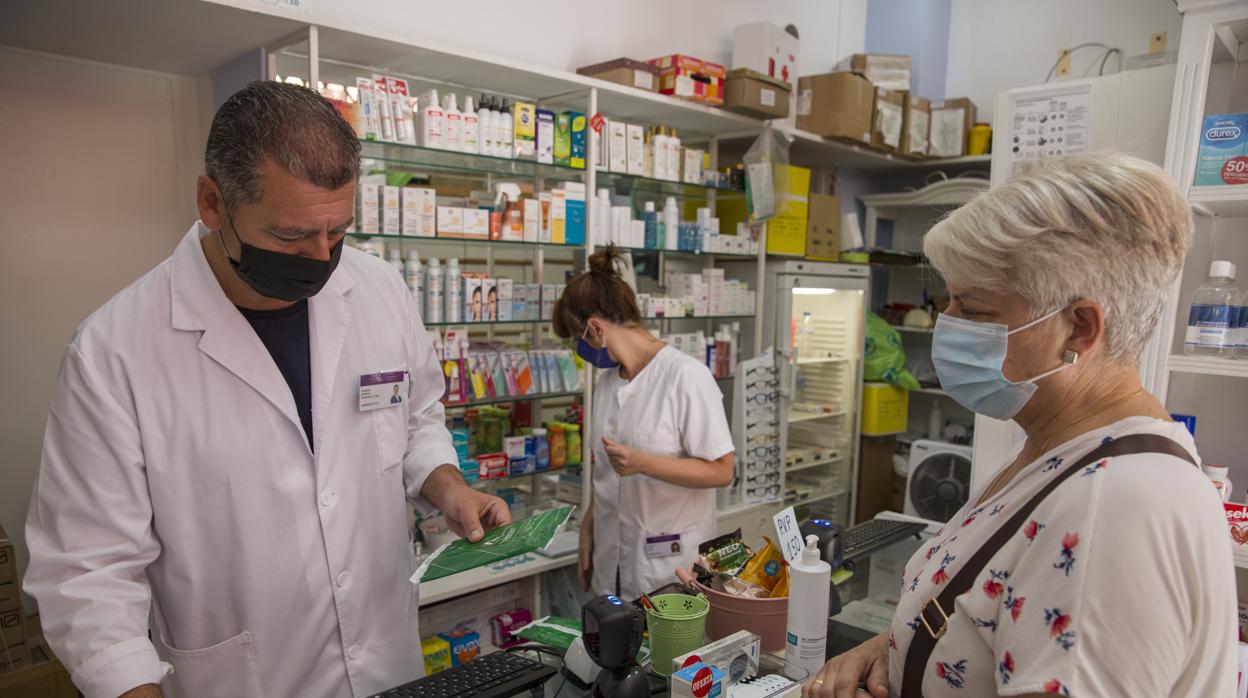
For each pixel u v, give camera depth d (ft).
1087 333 2.55
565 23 10.78
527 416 9.82
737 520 11.16
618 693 3.71
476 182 9.09
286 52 7.83
